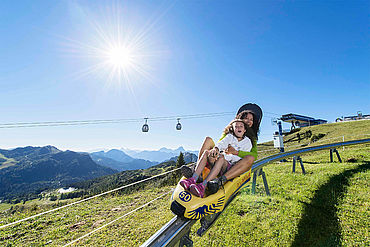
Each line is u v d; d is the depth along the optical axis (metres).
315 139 23.27
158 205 6.12
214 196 2.15
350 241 3.08
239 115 3.64
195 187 2.07
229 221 4.08
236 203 4.91
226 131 3.30
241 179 2.73
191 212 1.95
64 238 4.38
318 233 3.38
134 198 7.50
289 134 34.53
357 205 4.16
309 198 4.83
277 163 11.89
